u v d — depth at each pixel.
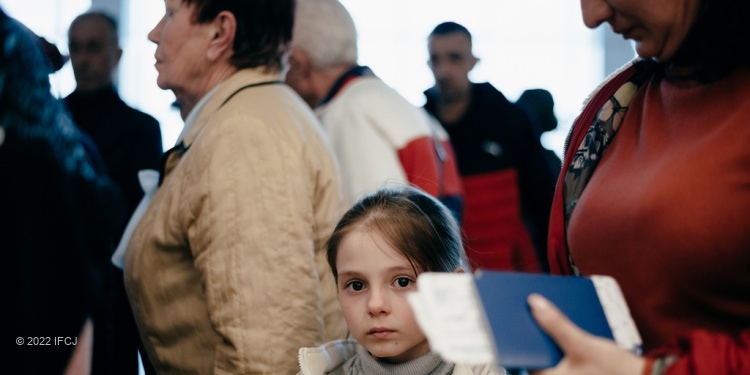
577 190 1.87
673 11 1.61
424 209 2.16
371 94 3.38
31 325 1.56
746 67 1.63
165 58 2.60
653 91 1.78
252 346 2.24
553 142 6.53
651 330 1.66
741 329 1.58
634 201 1.65
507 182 4.50
